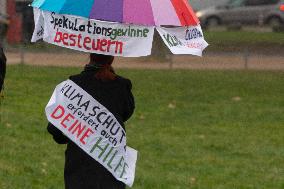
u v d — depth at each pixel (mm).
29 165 16688
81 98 10188
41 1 9516
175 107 25328
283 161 18344
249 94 28500
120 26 9312
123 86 10367
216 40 41281
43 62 33844
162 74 32625
